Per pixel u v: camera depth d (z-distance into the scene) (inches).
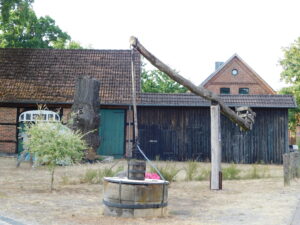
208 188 496.4
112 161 805.9
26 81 963.3
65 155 450.6
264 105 929.5
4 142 919.7
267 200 414.3
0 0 1014.4
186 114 944.3
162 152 939.3
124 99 927.7
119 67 1019.3
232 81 1760.6
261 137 941.2
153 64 435.8
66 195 418.9
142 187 321.4
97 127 772.6
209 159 933.2
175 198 423.8
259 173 652.1
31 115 740.7
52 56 1051.9
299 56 1429.6
